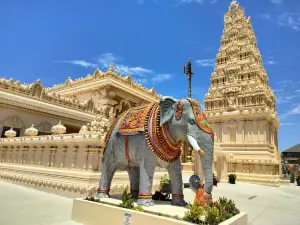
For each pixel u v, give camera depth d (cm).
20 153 1517
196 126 644
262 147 3378
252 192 2031
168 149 689
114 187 1073
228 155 3312
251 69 3972
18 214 744
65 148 1223
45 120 2058
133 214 580
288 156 7588
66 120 2184
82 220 687
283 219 977
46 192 1184
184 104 681
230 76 4166
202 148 627
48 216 745
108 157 806
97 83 2461
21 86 1952
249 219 945
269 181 3067
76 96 2700
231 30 4531
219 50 4625
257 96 3653
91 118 2328
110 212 626
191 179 643
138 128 710
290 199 1730
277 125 4116
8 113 1845
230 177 2716
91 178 1034
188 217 525
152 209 623
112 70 2484
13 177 1427
